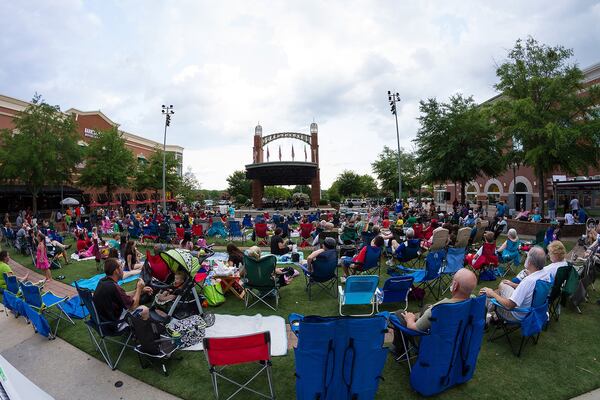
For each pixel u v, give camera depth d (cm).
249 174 3475
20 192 3234
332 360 343
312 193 4206
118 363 483
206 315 611
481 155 2128
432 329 372
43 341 561
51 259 1085
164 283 650
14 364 492
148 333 442
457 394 395
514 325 509
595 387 407
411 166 4728
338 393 352
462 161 2184
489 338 532
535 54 1712
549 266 570
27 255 1399
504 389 404
